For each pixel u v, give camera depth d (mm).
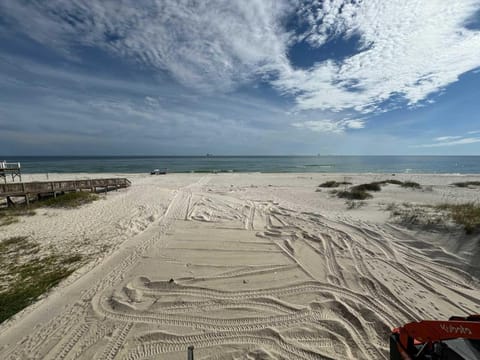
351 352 3129
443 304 3977
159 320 3812
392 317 3717
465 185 18266
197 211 10883
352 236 7160
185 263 5785
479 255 5121
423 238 6430
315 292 4477
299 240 7129
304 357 3082
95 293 4590
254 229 8336
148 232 8188
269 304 4156
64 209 11156
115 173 37000
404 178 27078
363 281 4785
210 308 4082
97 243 7270
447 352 2135
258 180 25438
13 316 3934
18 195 12320
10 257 6340
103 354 3180
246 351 3189
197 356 3125
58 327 3688
